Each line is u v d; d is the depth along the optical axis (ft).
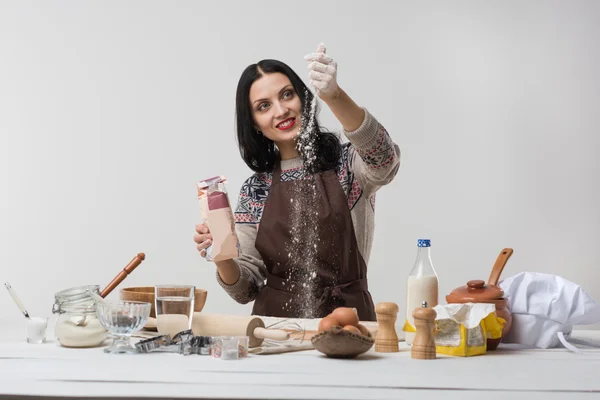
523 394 4.02
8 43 14.56
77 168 14.53
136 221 14.51
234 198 14.53
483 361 5.04
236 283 7.71
